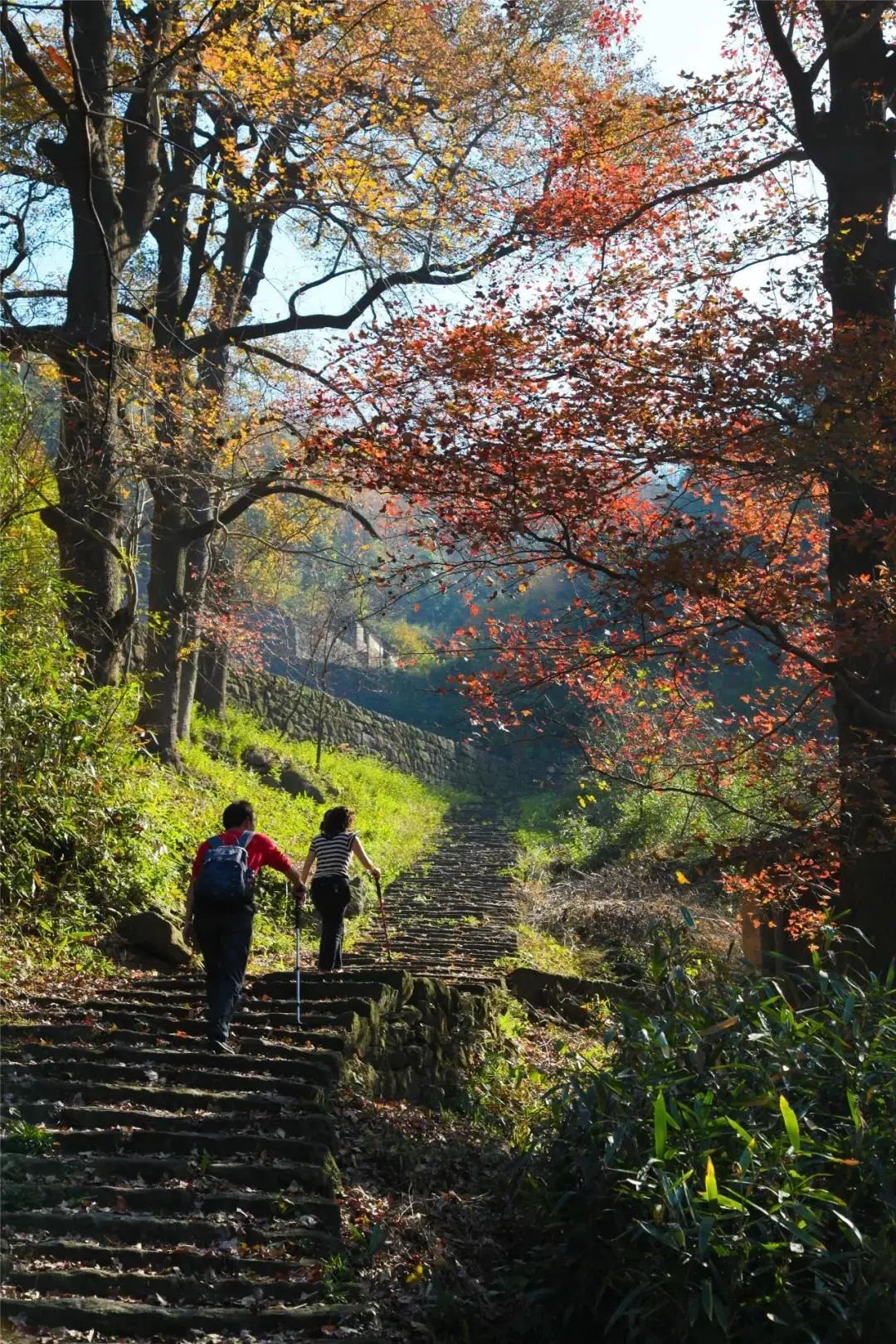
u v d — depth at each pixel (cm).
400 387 782
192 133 1702
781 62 888
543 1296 554
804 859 849
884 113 889
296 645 3322
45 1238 480
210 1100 618
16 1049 652
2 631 1000
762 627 798
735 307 754
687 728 967
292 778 2198
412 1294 524
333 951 993
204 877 726
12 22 1198
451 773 3462
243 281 1902
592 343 763
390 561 858
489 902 1644
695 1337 486
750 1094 545
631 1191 524
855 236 885
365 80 1471
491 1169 716
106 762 1080
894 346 712
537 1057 1065
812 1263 478
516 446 748
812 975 683
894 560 779
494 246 1004
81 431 1260
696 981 679
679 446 755
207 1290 464
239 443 1323
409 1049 862
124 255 1408
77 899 980
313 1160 576
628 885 1666
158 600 1752
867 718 839
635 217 898
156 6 1301
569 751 3095
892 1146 521
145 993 823
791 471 745
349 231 1438
